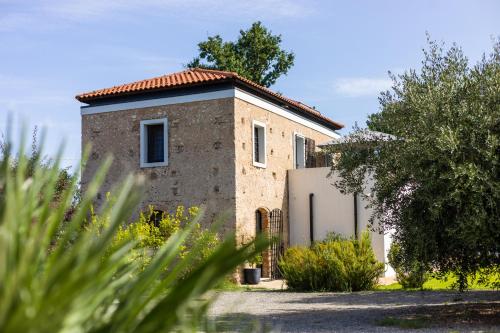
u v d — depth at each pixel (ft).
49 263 6.19
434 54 36.55
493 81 33.78
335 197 74.08
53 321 4.89
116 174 70.23
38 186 6.49
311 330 33.37
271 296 52.90
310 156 83.71
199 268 6.11
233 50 124.47
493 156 31.94
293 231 76.28
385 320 35.70
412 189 35.53
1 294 4.83
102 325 6.16
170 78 72.74
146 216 68.44
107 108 71.46
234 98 65.67
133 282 7.14
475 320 35.76
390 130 37.14
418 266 36.11
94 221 7.04
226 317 9.49
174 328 6.79
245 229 66.18
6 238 5.07
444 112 33.81
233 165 65.21
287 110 78.02
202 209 7.50
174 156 68.03
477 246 33.94
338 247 59.47
